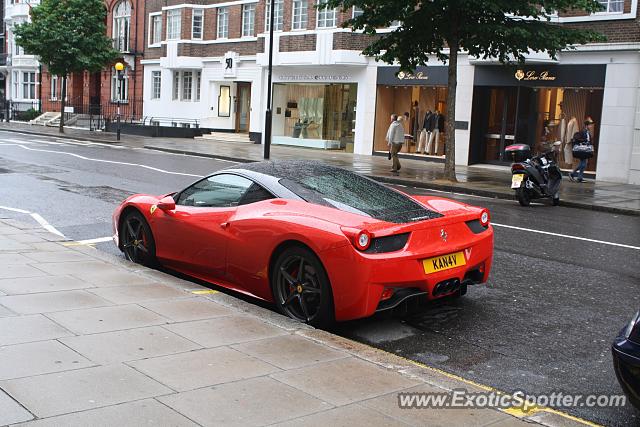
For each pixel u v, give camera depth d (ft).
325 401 12.80
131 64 135.64
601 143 68.44
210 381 13.42
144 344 15.34
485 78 77.61
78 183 49.39
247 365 14.40
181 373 13.75
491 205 48.42
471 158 80.28
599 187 61.77
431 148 85.92
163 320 17.16
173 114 126.52
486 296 22.67
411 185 60.90
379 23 60.75
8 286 19.67
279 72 103.14
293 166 22.03
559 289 23.84
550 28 57.47
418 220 18.76
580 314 20.92
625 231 38.32
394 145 67.92
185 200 22.91
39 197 41.81
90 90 148.77
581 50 69.36
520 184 47.93
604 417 13.73
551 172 49.19
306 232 18.02
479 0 53.88
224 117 117.80
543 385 15.39
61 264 22.75
